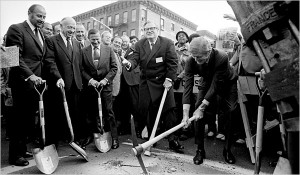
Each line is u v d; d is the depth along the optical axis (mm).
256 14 1329
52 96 3562
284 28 1294
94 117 4105
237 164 3150
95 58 3982
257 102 3441
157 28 3896
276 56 1328
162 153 3607
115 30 29969
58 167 2943
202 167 3014
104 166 2977
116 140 3904
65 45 3643
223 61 2926
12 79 3006
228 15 3756
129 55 4715
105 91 3891
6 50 2643
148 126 4004
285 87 1242
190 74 3213
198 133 3221
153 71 3787
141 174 2709
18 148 2988
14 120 2980
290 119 1277
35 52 3131
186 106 3123
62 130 3842
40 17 3148
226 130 3258
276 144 3551
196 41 2779
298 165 1369
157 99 3773
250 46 1524
